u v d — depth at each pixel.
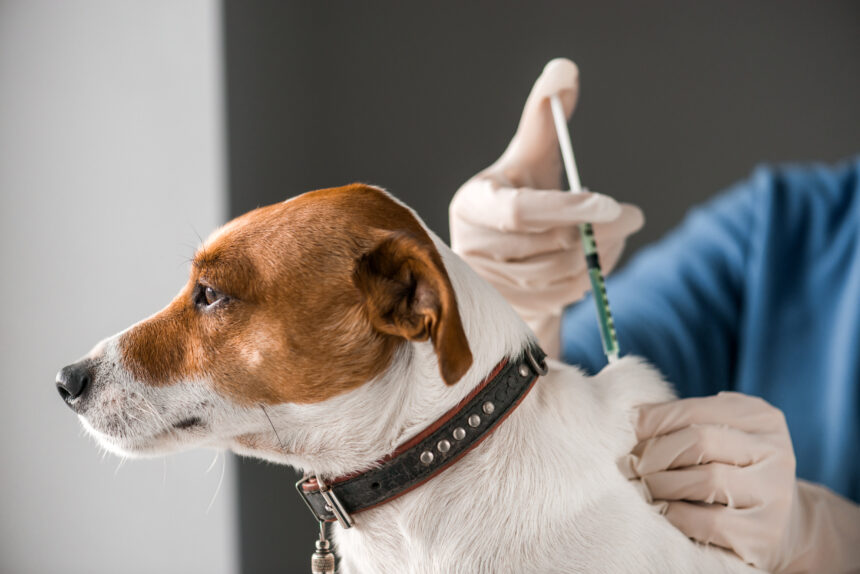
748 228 2.18
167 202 2.25
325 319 0.86
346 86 2.28
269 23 2.25
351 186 0.97
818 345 2.14
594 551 0.84
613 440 0.96
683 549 0.93
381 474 0.87
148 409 0.91
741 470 0.97
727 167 2.19
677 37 2.19
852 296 2.10
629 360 1.10
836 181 2.12
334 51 2.27
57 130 2.27
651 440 1.00
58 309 2.24
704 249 2.21
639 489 0.98
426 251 0.80
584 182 2.23
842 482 2.12
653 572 0.88
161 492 2.21
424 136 2.28
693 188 2.21
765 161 2.18
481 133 2.27
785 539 1.02
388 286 0.86
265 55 2.25
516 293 1.42
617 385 1.04
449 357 0.76
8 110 2.27
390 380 0.88
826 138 2.14
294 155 2.27
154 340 0.92
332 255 0.87
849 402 2.11
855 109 2.13
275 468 2.21
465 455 0.85
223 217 2.23
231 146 2.23
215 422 0.91
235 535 2.19
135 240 2.25
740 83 2.17
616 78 2.21
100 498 2.21
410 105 2.28
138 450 0.93
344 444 0.89
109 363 0.93
